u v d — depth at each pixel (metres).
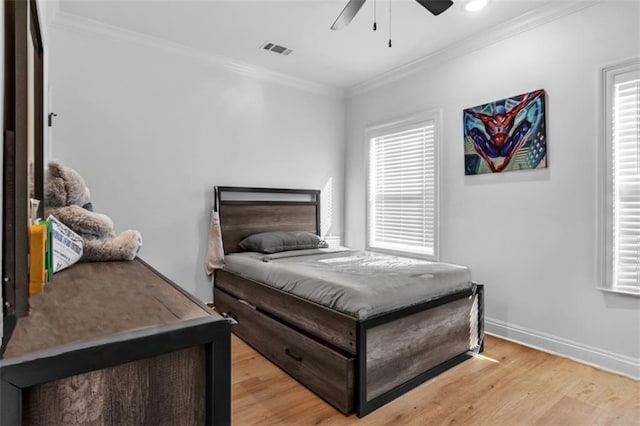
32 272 0.95
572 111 2.50
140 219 3.17
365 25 2.92
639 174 2.23
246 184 3.80
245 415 1.83
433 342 2.22
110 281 1.18
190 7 2.69
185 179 3.41
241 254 3.36
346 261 2.91
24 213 0.75
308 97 4.28
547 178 2.64
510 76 2.86
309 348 2.08
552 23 2.61
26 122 0.77
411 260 2.97
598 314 2.39
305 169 4.27
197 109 3.48
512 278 2.85
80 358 0.59
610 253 2.34
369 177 4.25
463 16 2.76
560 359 2.49
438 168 3.41
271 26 2.96
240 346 2.73
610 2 2.32
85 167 2.91
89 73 2.92
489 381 2.18
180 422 0.72
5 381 0.53
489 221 3.01
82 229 1.65
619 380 2.19
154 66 3.23
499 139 2.90
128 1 2.60
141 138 3.17
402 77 3.81
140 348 0.65
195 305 0.88
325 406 1.91
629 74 2.25
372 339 1.88
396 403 1.94
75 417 0.61
